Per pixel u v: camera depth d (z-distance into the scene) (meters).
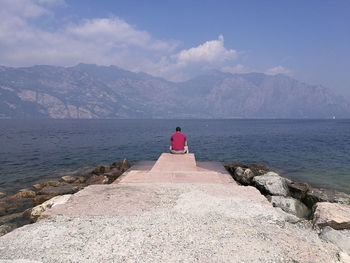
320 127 116.88
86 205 9.87
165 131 87.62
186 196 10.77
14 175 22.94
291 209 12.49
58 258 6.48
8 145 44.31
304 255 6.77
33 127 118.12
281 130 92.81
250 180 17.27
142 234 7.54
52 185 18.39
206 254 6.62
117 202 10.16
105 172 21.92
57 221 8.57
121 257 6.48
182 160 18.73
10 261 6.32
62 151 37.19
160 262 6.28
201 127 121.38
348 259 6.73
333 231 8.25
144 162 22.41
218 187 12.33
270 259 6.51
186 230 7.81
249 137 60.81
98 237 7.41
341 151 35.88
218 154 33.81
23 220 12.00
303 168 24.92
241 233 7.74
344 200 14.02
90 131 87.19
